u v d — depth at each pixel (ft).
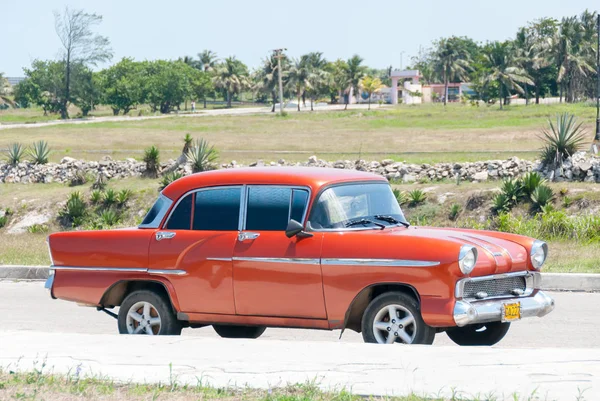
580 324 71.46
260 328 66.69
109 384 42.63
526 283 55.06
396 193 164.25
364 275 52.03
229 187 57.67
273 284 54.65
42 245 146.61
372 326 52.60
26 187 228.63
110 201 197.06
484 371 43.37
